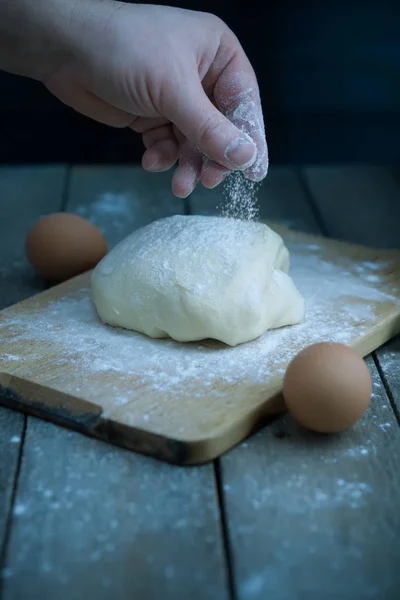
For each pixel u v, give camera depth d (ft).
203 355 1.90
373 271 2.30
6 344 1.94
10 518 1.48
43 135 4.28
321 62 4.17
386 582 1.36
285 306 1.98
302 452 1.65
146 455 1.64
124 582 1.36
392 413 1.77
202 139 1.89
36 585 1.35
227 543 1.44
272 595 1.34
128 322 1.99
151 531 1.45
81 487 1.55
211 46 2.00
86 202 2.92
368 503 1.52
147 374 1.82
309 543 1.43
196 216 2.17
